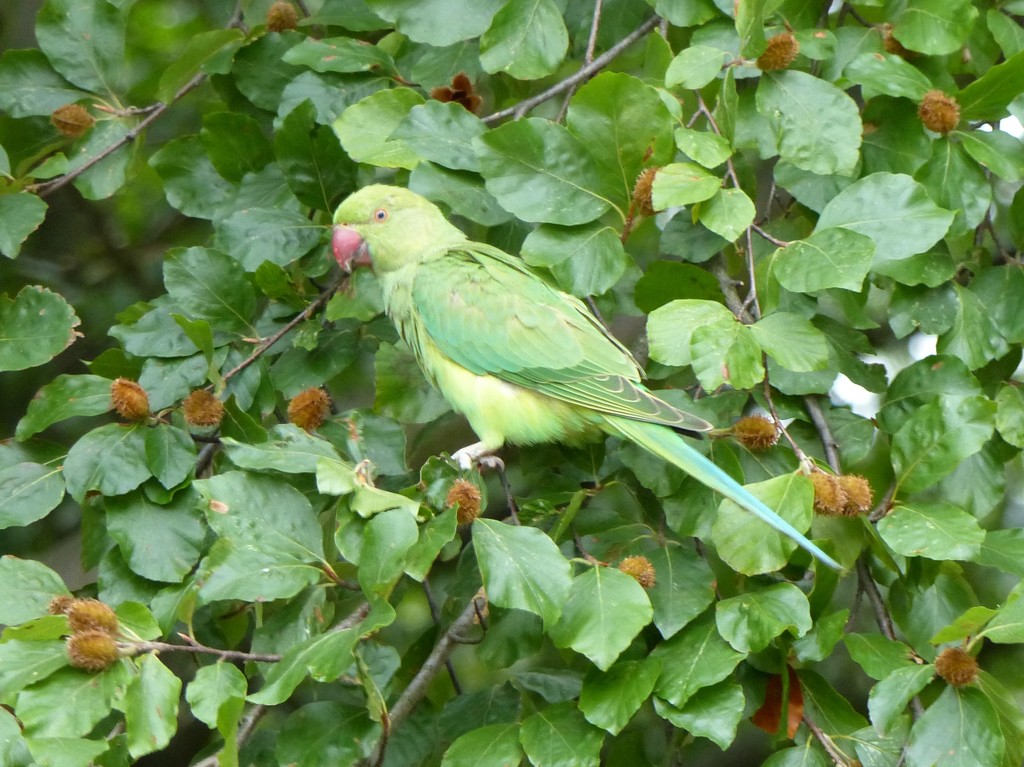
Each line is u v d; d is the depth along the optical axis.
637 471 5.25
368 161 5.45
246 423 5.28
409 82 6.15
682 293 5.57
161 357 5.39
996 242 5.74
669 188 4.86
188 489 5.04
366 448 5.39
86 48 6.36
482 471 6.34
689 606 4.82
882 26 5.82
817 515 4.87
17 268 7.98
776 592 4.64
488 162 5.13
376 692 4.43
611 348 5.54
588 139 5.12
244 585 4.48
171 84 6.41
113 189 6.31
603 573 4.57
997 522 7.61
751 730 7.59
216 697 4.20
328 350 5.84
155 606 4.75
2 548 7.22
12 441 5.22
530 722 4.66
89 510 5.27
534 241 5.13
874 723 4.43
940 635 4.45
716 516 5.13
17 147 6.55
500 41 5.59
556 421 5.55
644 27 6.05
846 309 5.75
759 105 5.25
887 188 4.91
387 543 4.30
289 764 4.62
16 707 4.11
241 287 5.59
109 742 4.36
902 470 4.86
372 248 5.83
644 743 6.42
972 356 5.41
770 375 5.35
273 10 6.54
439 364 5.71
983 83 5.35
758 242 5.74
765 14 5.26
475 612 5.34
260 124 6.39
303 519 4.67
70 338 5.33
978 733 4.41
